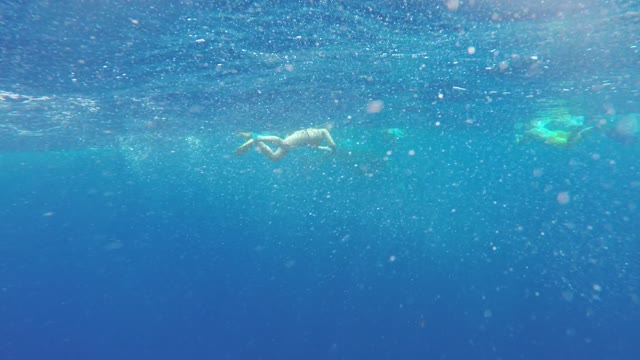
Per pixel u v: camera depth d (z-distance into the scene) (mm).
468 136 29578
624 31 8789
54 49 8625
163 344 16422
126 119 17500
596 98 16922
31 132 19844
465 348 12930
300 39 9000
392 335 14188
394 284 19375
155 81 11766
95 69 10211
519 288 17938
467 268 21391
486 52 10391
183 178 42875
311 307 17719
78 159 33719
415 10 7461
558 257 23234
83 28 7598
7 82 11039
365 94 15227
